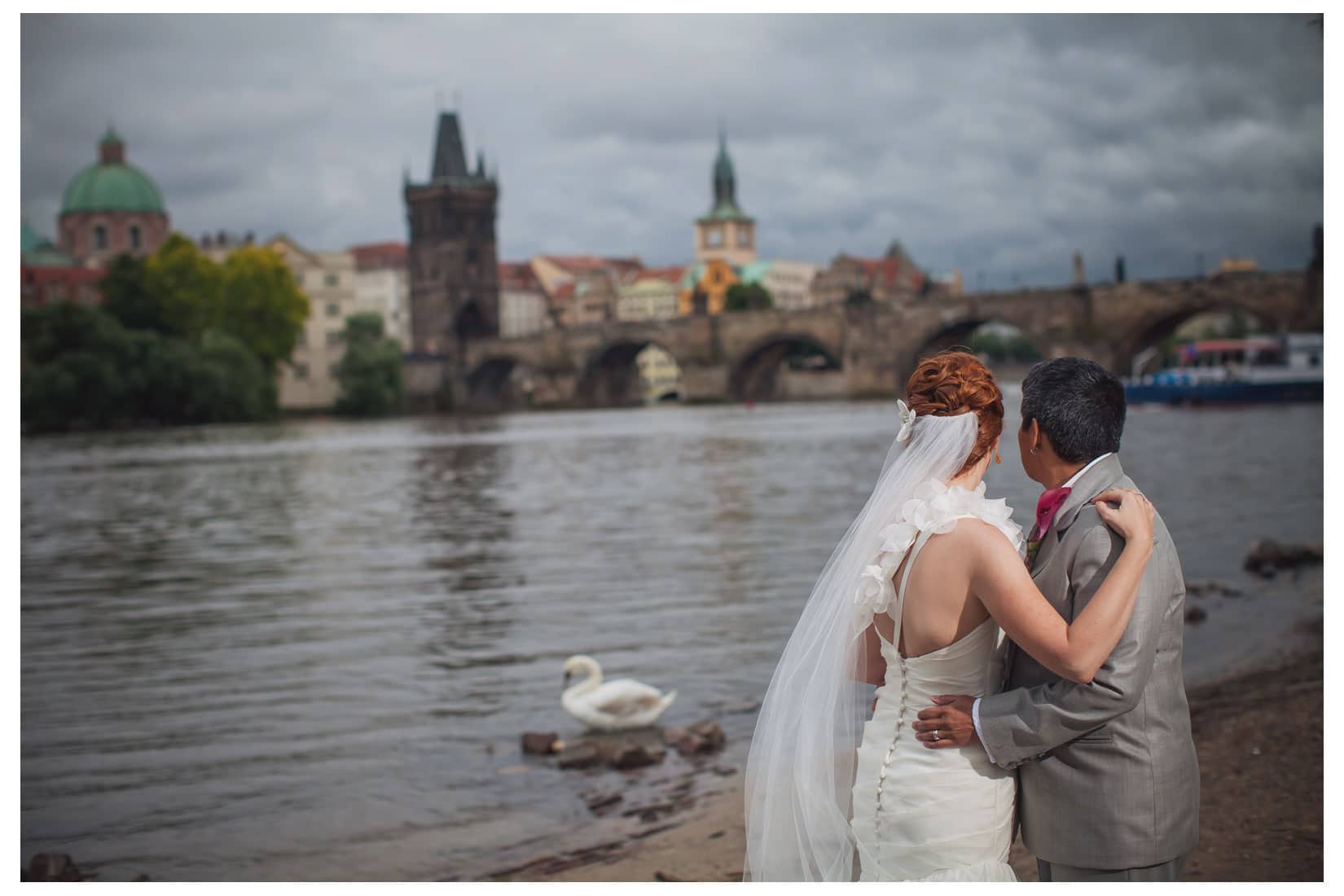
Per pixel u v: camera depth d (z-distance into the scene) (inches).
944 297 4820.4
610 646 507.2
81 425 3484.3
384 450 2412.6
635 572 716.7
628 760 343.3
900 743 136.2
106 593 717.9
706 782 322.7
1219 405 3004.4
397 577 742.5
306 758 360.8
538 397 6259.8
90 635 577.3
